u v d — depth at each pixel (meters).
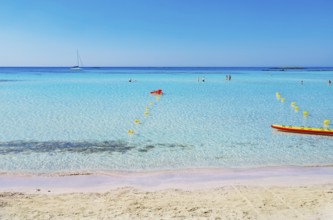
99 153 13.03
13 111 22.58
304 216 7.46
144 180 10.27
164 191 9.28
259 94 35.59
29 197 8.71
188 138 15.44
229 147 14.02
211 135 16.02
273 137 15.73
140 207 8.02
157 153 13.12
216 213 7.64
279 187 9.57
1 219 7.25
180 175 10.75
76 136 15.61
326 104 27.31
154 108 24.56
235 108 24.80
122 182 10.09
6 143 14.27
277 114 22.19
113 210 7.82
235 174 10.86
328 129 16.17
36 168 11.26
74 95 33.38
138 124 18.45
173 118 20.41
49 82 54.56
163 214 7.57
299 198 8.61
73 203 8.28
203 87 45.38
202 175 10.75
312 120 20.09
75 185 9.79
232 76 84.75
